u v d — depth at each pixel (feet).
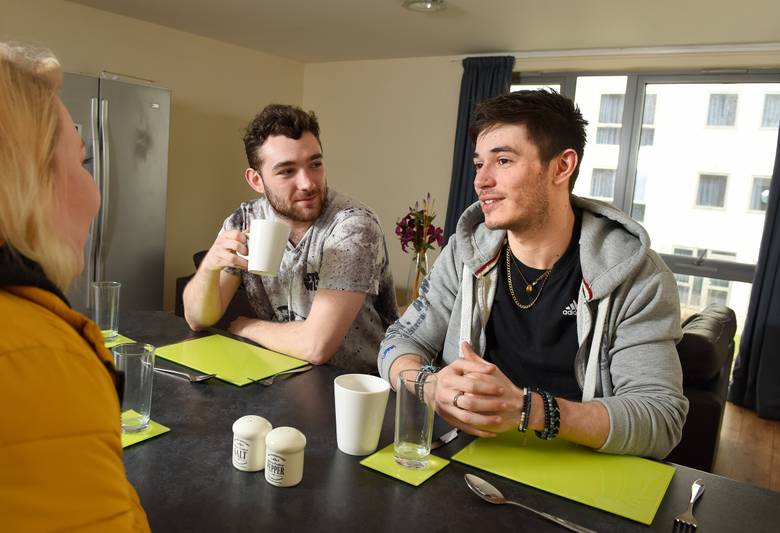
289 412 3.70
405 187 18.17
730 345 9.18
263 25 14.99
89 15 14.07
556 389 4.71
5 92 1.66
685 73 14.51
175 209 16.75
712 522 2.75
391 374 4.47
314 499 2.71
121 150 13.15
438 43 15.57
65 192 1.88
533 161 4.26
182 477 2.83
